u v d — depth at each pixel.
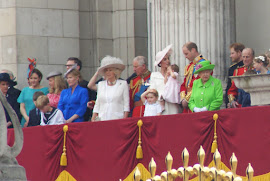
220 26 57.59
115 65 52.62
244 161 44.41
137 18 70.00
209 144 45.41
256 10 59.44
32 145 50.78
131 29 70.06
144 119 47.47
